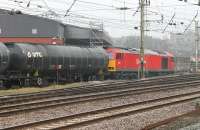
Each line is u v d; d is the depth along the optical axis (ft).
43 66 141.90
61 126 51.29
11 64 129.90
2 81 126.82
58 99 84.94
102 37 234.99
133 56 205.46
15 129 50.34
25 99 84.94
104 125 54.19
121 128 52.03
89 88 115.65
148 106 72.59
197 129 46.26
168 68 241.96
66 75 156.87
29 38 226.99
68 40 226.17
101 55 176.14
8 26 231.09
